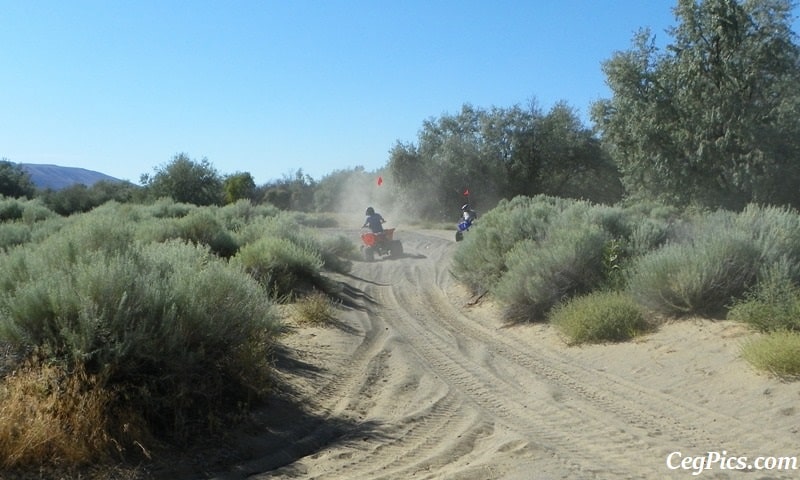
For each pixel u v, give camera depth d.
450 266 23.06
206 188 54.75
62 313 6.70
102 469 5.86
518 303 14.37
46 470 5.65
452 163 58.03
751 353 8.92
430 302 18.30
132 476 5.87
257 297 9.20
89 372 6.60
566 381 9.74
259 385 7.95
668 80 33.97
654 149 34.25
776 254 11.70
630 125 34.59
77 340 6.51
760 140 31.48
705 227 14.51
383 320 15.26
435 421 7.99
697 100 33.50
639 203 34.88
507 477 6.09
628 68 34.62
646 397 8.67
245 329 8.23
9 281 7.87
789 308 9.98
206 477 6.09
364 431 7.56
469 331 14.16
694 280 11.40
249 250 16.77
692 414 7.87
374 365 10.64
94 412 6.12
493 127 58.12
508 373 10.37
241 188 59.12
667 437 7.18
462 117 60.03
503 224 18.25
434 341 12.91
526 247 15.81
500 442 7.11
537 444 6.96
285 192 81.44
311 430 7.49
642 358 10.30
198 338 7.40
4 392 6.14
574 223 16.30
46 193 59.09
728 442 6.93
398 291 20.19
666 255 12.22
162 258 9.06
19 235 18.72
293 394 8.55
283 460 6.65
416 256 29.81
